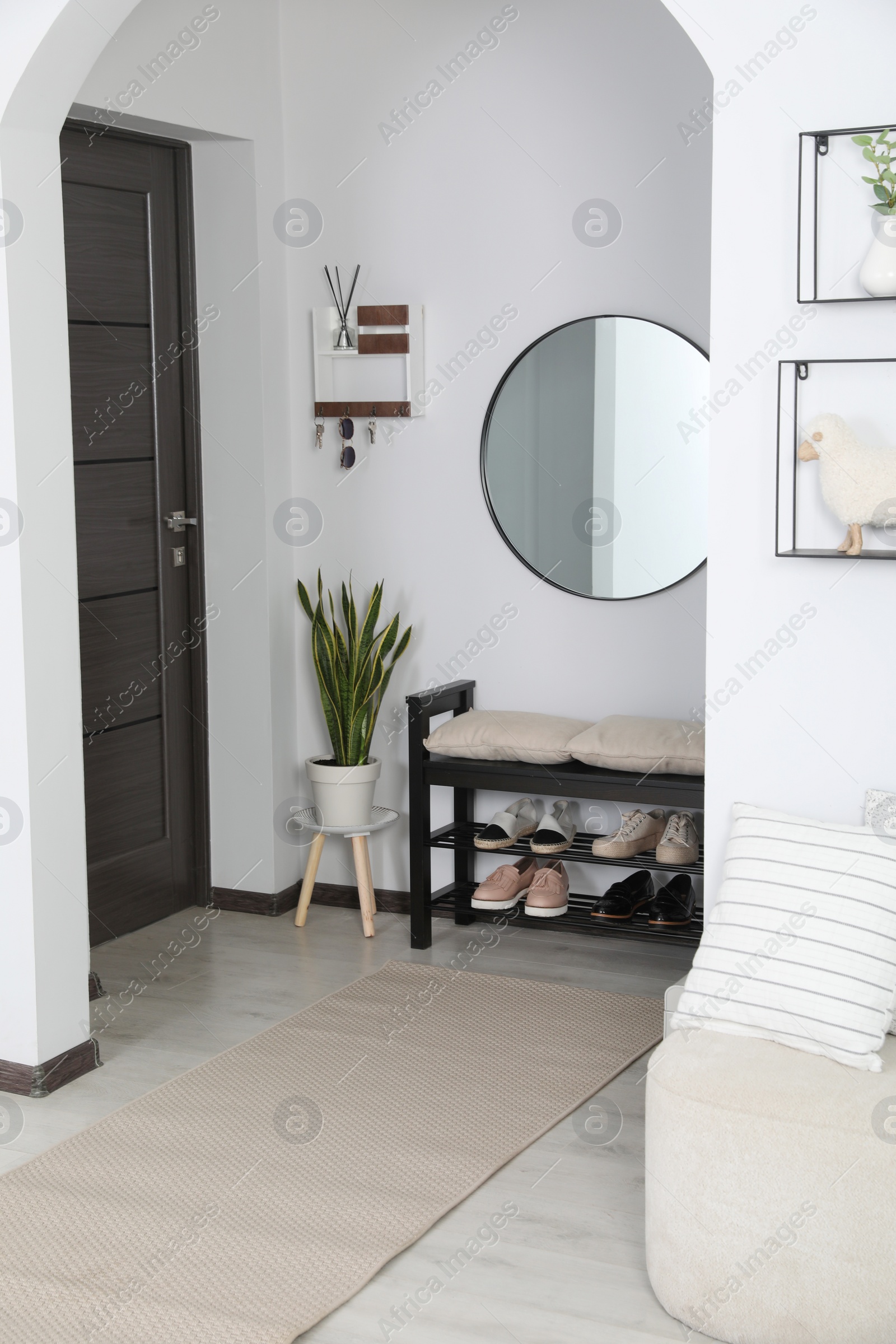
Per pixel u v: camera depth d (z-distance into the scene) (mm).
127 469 3971
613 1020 3402
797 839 2393
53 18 2717
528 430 3982
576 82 3803
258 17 4012
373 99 4047
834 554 2424
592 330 3867
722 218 2486
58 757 3029
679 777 3598
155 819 4215
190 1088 3039
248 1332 2145
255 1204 2535
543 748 3729
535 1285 2309
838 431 2398
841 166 2393
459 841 3965
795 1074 2199
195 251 4113
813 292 2434
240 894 4355
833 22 2359
